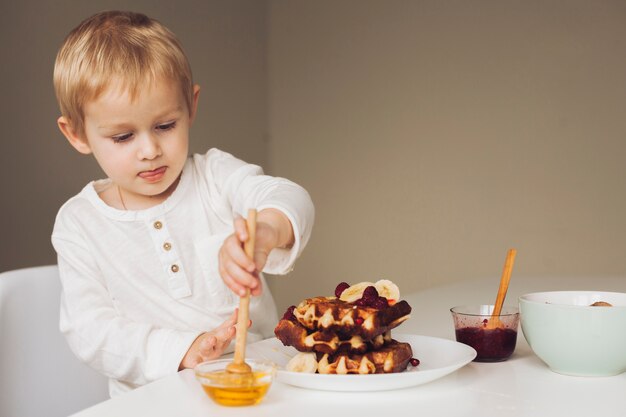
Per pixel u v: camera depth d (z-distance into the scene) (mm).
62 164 3102
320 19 4582
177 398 815
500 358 995
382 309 886
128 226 1412
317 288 4617
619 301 1019
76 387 1361
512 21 4207
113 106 1220
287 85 4652
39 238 2998
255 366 827
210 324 1433
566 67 4113
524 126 4195
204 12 4016
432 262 4391
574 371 917
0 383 1244
